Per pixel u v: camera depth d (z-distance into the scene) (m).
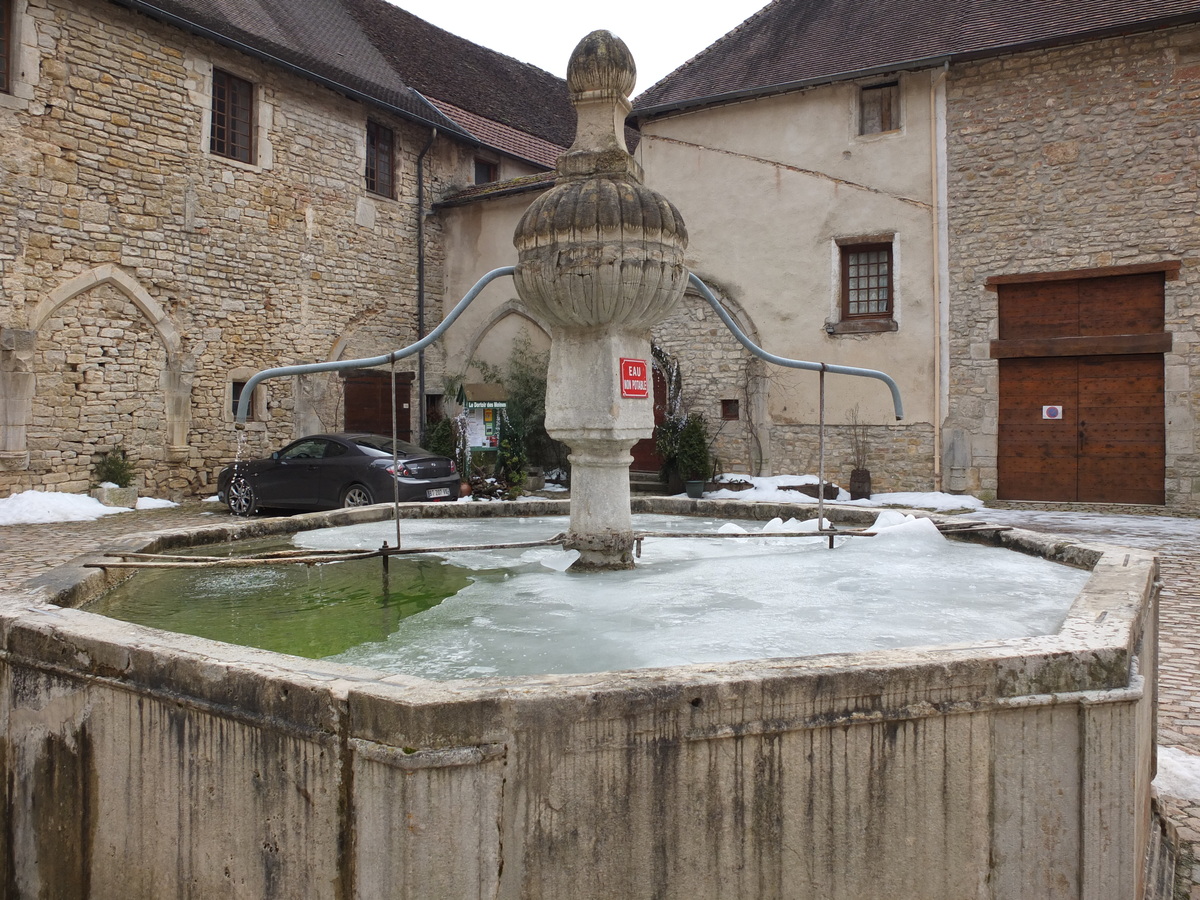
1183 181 11.91
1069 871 2.17
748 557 4.43
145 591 3.90
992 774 2.14
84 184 12.22
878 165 13.95
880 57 13.84
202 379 13.86
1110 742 2.15
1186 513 11.94
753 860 2.04
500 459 14.96
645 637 2.91
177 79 13.34
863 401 14.16
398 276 17.33
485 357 17.86
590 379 4.02
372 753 1.88
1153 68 12.04
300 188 15.32
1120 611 2.56
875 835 2.09
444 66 20.05
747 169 15.08
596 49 4.00
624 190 3.80
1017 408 13.20
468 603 3.51
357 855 1.93
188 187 13.54
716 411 15.43
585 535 4.16
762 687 2.02
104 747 2.44
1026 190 12.90
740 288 15.20
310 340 15.57
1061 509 12.62
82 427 12.35
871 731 2.08
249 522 5.11
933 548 4.67
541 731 1.91
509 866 1.91
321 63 15.44
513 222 17.41
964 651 2.19
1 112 11.29
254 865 2.12
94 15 12.25
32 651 2.62
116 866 2.42
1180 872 2.77
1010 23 13.12
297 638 3.04
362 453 11.49
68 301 12.15
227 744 2.16
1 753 2.76
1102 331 12.56
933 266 13.54
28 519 10.97
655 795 1.98
